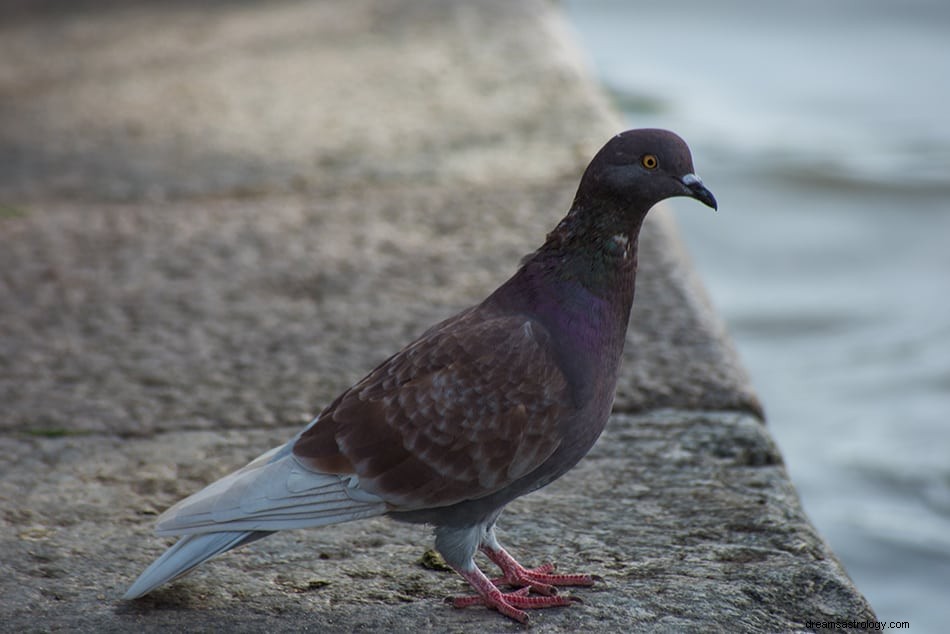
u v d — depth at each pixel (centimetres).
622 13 3247
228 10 2294
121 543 696
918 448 1330
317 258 1137
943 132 2362
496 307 646
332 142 1470
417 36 1950
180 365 936
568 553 687
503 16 2042
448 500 611
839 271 1838
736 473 774
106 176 1386
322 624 615
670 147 620
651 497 746
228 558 681
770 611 627
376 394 616
